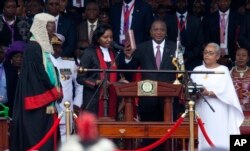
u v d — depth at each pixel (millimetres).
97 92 34281
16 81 39750
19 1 43875
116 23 42938
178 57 35094
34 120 33250
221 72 32844
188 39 43594
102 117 32812
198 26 43750
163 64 35688
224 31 44281
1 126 33625
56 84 33594
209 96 34906
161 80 35531
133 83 33125
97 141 19141
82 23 43062
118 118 34312
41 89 33281
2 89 39625
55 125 31812
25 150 33375
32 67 33281
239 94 40031
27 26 42688
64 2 43656
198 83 35125
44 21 33406
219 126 35000
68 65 38500
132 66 35719
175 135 32812
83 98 34750
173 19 43906
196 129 32938
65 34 42406
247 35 44219
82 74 34594
